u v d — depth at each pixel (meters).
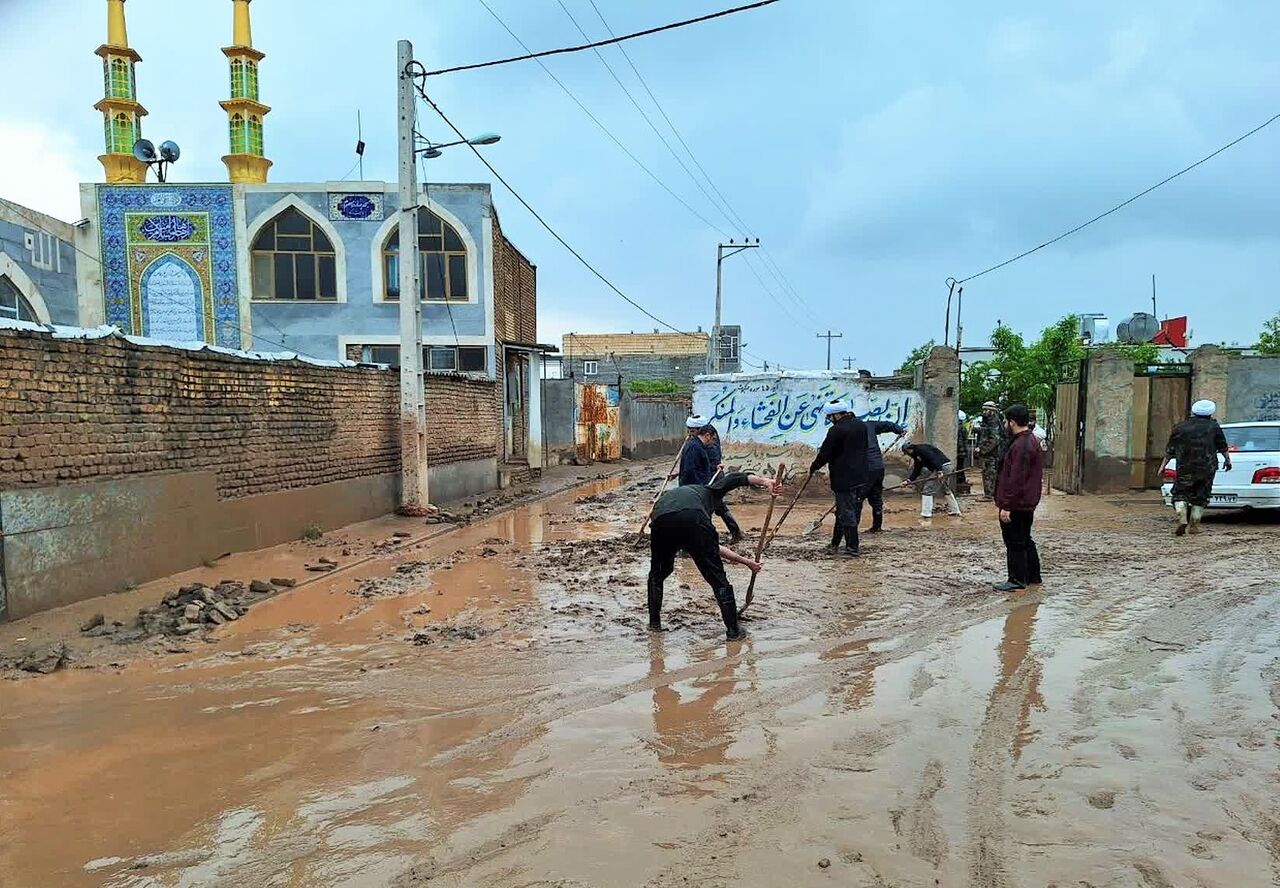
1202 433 10.17
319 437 11.09
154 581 7.85
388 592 7.61
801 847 3.04
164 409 8.08
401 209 12.85
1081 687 4.75
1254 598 6.80
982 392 23.39
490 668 5.34
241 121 25.28
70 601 6.86
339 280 21.00
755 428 15.62
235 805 3.50
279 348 21.08
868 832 3.14
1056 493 15.92
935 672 5.08
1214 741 3.94
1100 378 14.95
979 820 3.22
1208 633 5.80
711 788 3.55
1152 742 3.94
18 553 6.37
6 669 5.38
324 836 3.23
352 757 3.98
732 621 5.96
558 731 4.25
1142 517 12.05
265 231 20.95
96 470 7.20
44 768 3.89
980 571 8.27
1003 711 4.39
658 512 6.09
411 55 12.67
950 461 14.96
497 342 21.45
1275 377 16.08
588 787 3.59
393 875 2.94
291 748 4.10
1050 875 2.82
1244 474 10.88
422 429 13.05
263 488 9.80
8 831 3.30
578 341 59.09
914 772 3.66
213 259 20.75
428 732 4.28
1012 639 5.76
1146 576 7.77
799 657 5.48
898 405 15.10
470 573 8.53
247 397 9.48
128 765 3.92
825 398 15.30
